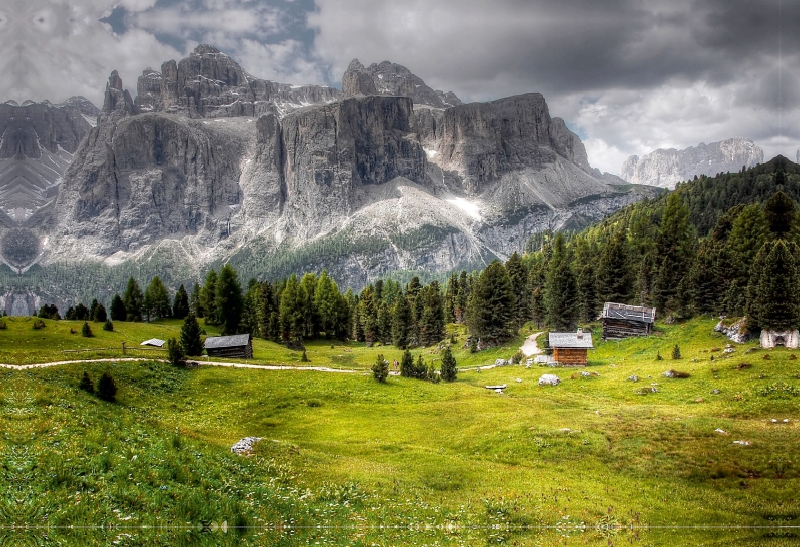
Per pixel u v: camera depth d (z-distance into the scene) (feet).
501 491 108.68
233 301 440.04
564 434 149.18
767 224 361.51
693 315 333.83
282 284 617.21
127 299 509.76
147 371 220.64
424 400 215.10
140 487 72.69
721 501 103.55
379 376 240.12
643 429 147.33
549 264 480.64
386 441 158.30
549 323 401.49
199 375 233.14
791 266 230.68
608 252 405.39
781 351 212.02
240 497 81.71
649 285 412.77
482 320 386.73
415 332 479.82
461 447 153.07
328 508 86.58
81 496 65.46
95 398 159.84
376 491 100.48
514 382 256.32
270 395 212.84
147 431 109.50
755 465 117.60
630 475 122.52
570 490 110.52
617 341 325.83
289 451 122.31
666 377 215.51
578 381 237.25
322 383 232.12
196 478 82.89
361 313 534.37
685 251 394.11
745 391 176.35
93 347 299.79
